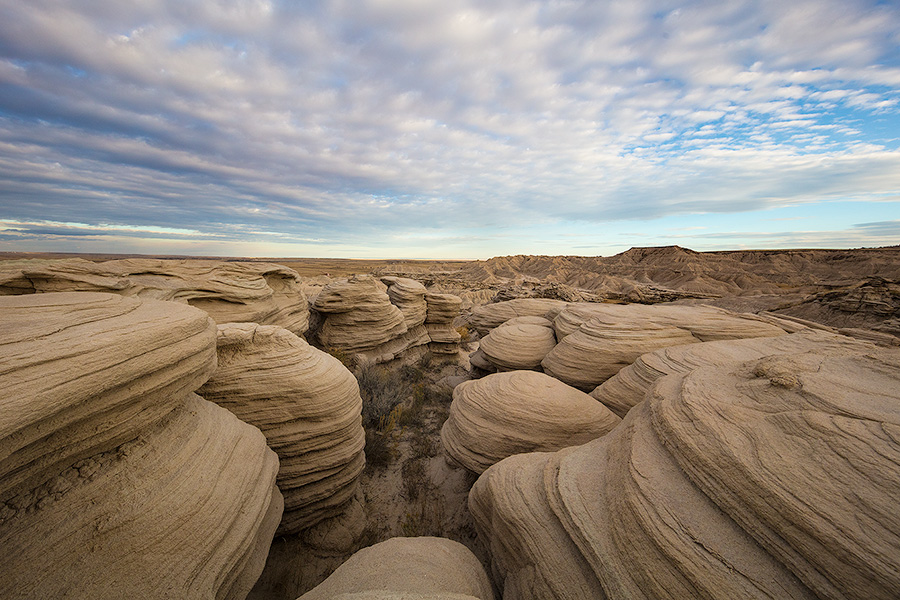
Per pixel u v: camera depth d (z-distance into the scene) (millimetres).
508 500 5695
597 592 3992
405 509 9680
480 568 5820
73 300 4559
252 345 7152
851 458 3482
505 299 44688
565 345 13062
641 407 6363
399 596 3873
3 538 3021
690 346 9844
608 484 4895
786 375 4785
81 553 3279
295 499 7293
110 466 3859
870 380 4734
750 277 72250
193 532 3973
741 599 3064
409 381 20297
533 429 8438
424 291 26250
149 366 4023
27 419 2820
